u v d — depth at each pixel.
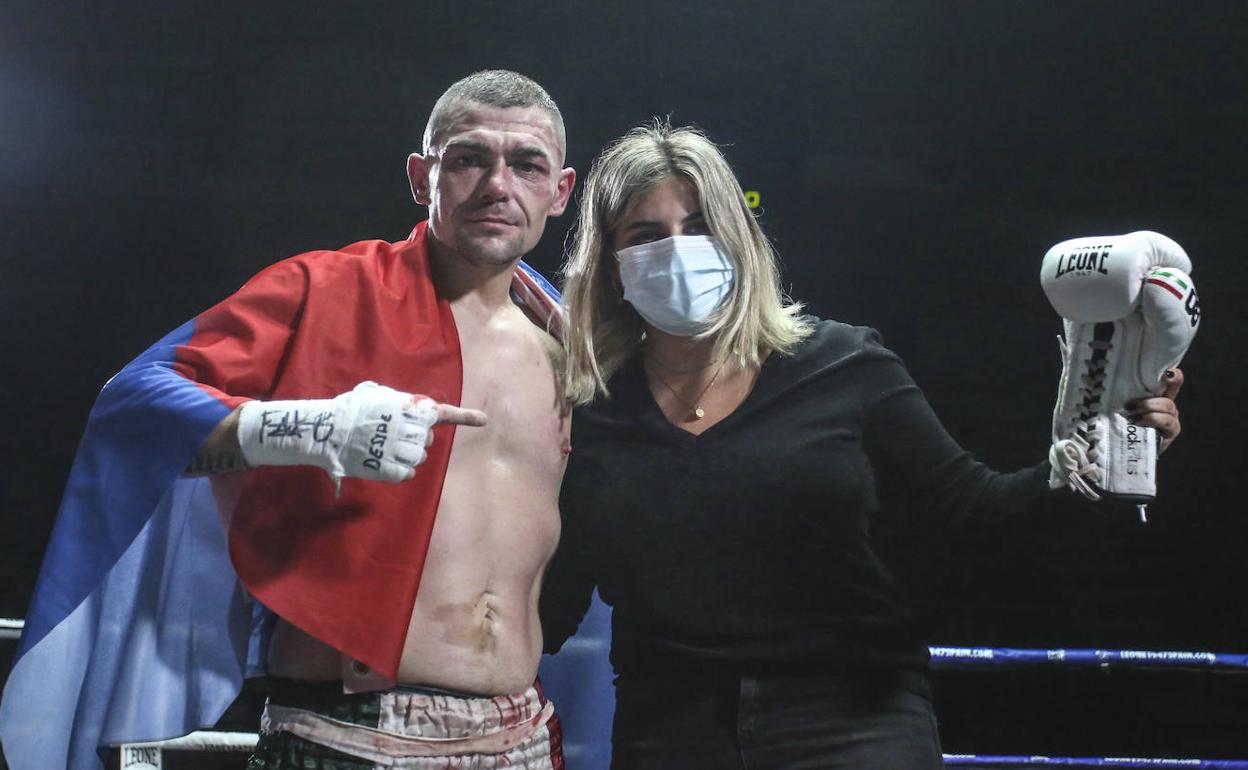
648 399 2.28
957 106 6.04
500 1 6.01
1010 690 5.56
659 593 2.14
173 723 1.99
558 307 2.36
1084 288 1.97
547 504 2.19
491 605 2.06
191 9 6.01
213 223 6.05
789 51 6.00
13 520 5.95
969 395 6.05
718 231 2.23
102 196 6.04
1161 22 5.93
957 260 6.06
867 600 2.15
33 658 1.91
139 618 2.01
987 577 5.71
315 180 6.06
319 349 2.02
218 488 2.00
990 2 5.95
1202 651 5.67
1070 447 2.00
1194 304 1.95
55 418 6.03
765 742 2.08
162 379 1.89
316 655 1.98
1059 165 6.04
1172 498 5.86
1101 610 5.70
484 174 2.12
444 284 2.23
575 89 6.00
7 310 6.03
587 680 2.52
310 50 6.05
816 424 2.18
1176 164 6.01
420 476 1.99
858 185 6.05
